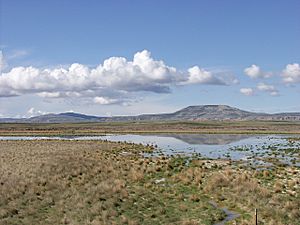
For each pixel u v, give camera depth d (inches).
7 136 5482.3
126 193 1212.5
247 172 1583.4
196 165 1823.3
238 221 949.2
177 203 1133.7
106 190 1248.8
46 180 1392.7
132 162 1962.4
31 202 1114.7
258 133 5885.8
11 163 1840.6
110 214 997.2
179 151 2741.1
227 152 2650.1
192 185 1366.9
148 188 1336.1
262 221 941.2
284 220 941.2
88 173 1567.4
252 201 1088.2
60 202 1107.3
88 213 992.9
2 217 975.6
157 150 2812.5
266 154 2458.2
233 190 1232.8
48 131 7244.1
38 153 2348.7
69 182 1389.0
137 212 1038.4
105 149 2731.3
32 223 930.1
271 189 1253.7
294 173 1542.8
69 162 1876.2
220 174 1501.0
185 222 926.4
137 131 7017.7
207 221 958.4
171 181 1451.8
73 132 6653.5
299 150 2650.1
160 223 946.1
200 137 4872.0
